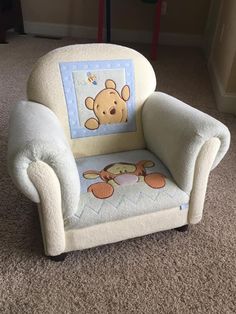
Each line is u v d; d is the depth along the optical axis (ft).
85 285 3.73
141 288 3.72
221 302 3.60
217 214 4.84
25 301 3.53
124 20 12.85
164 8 12.39
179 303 3.58
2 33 11.71
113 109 4.33
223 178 5.67
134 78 4.41
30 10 12.87
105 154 4.46
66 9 12.76
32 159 3.01
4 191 5.07
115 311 3.47
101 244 3.84
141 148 4.67
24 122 3.37
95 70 4.19
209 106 8.39
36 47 11.68
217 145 3.69
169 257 4.12
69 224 3.52
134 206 3.62
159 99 4.39
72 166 3.26
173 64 11.20
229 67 7.90
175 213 3.99
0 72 9.45
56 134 3.30
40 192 3.22
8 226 4.44
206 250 4.24
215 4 11.38
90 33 13.19
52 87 4.02
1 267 3.88
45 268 3.89
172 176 3.95
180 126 3.78
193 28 12.88
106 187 3.72
